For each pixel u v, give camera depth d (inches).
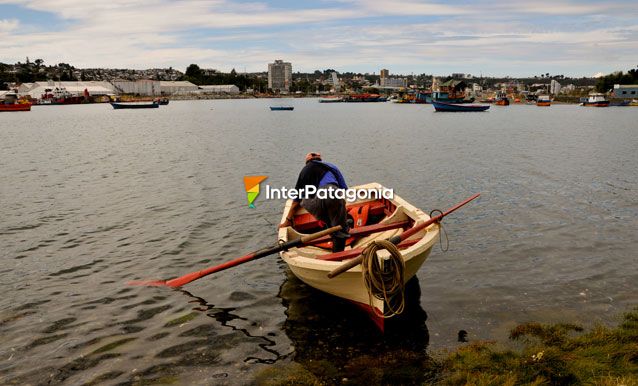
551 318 280.8
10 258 406.3
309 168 324.2
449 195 643.5
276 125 2306.8
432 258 389.1
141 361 247.0
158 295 328.2
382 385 221.0
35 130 2057.1
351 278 271.1
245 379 229.6
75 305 313.7
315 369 235.8
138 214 552.7
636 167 860.0
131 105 5059.1
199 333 275.3
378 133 1766.7
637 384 203.2
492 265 371.2
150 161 1019.3
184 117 3235.7
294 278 354.6
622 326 265.6
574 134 1637.6
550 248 408.2
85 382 229.5
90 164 978.1
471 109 3791.8
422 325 277.6
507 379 218.4
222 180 780.6
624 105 4975.4
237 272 368.8
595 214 518.9
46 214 555.8
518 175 790.5
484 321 280.4
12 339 270.1
